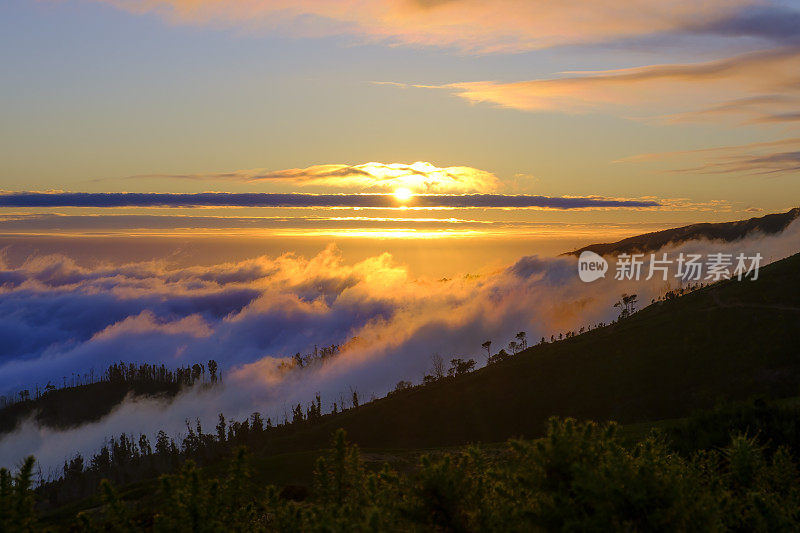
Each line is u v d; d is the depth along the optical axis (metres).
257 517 8.51
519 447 7.71
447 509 7.53
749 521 8.34
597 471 6.93
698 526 6.65
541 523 6.85
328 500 8.56
